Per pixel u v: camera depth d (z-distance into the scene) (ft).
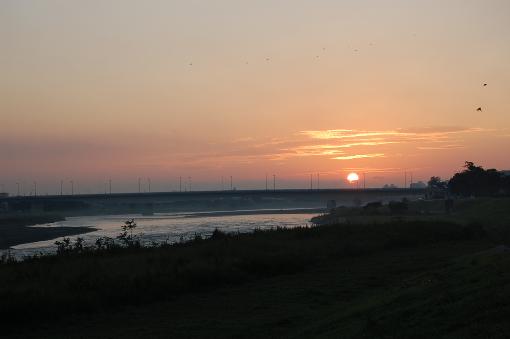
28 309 66.08
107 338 57.52
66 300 70.08
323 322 56.39
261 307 71.20
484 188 544.62
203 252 110.73
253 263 101.30
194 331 59.36
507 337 34.14
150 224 490.08
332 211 595.88
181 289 82.89
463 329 37.99
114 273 85.51
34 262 104.58
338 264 112.57
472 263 73.67
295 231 162.20
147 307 73.51
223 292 83.15
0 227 477.77
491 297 43.16
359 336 44.65
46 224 568.00
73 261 101.35
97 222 603.67
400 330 42.47
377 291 76.84
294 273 101.71
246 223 466.70
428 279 68.44
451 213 391.86
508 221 247.70
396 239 151.02
